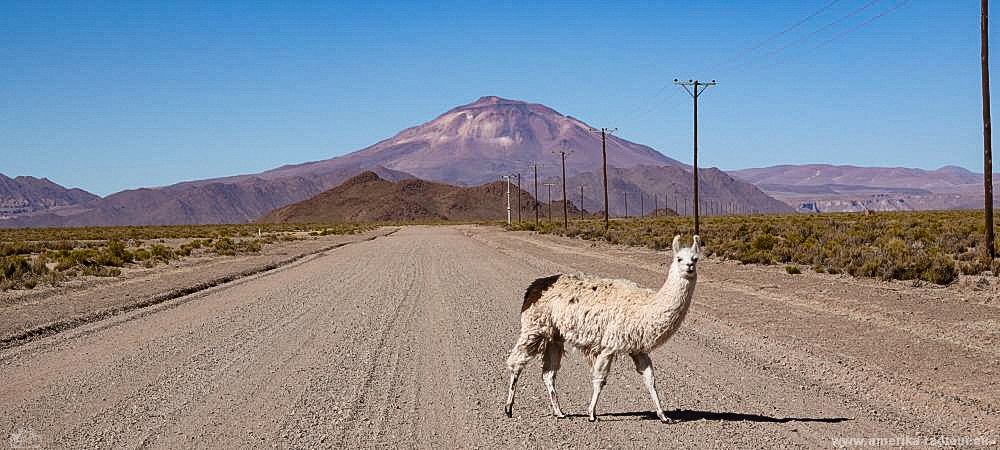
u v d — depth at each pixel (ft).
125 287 86.63
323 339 50.08
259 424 30.04
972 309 56.08
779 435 27.73
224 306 69.46
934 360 39.78
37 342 50.37
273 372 39.70
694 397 33.65
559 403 33.12
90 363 42.68
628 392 34.86
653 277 87.66
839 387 34.91
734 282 79.36
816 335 47.93
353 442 27.73
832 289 70.23
